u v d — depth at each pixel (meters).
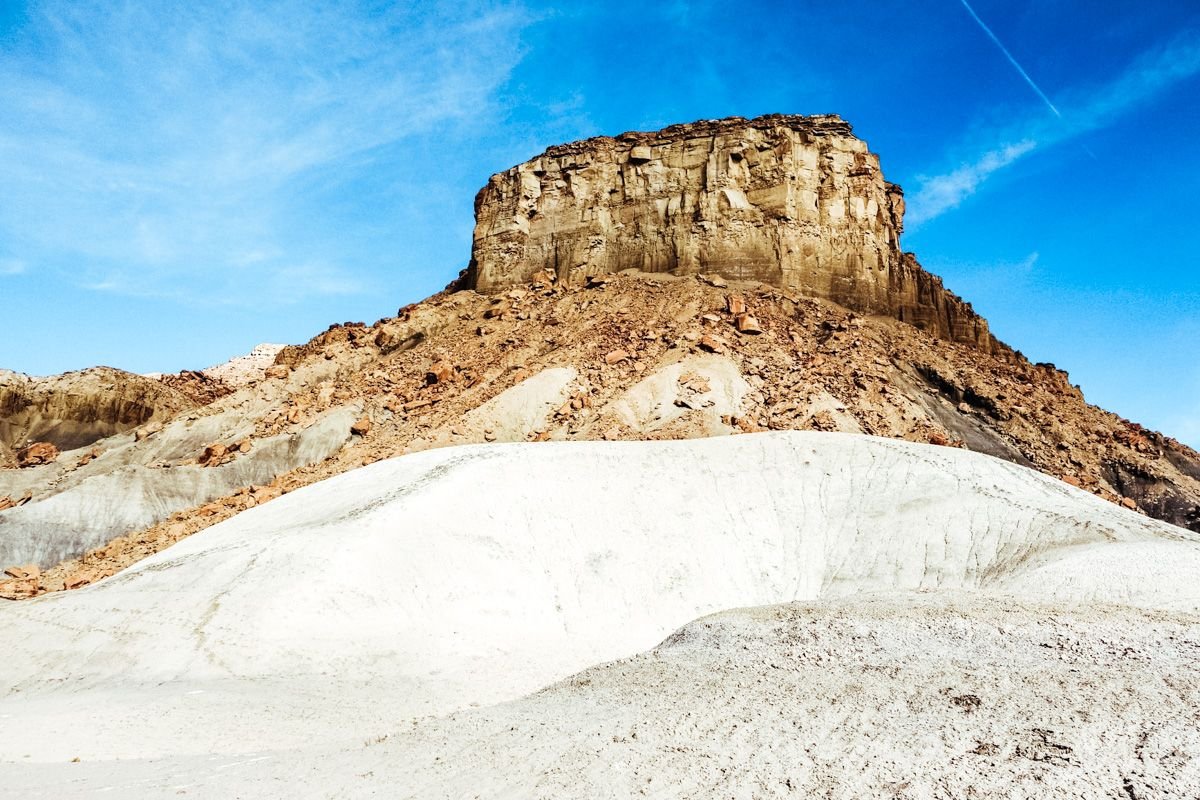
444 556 39.12
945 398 78.75
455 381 80.25
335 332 109.12
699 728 18.17
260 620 33.16
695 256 92.50
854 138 98.62
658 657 26.03
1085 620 21.42
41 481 79.25
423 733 20.78
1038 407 80.06
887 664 20.94
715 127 98.19
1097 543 35.78
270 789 16.81
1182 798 13.66
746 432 65.19
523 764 17.23
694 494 46.75
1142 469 73.50
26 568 61.12
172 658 31.58
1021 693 17.94
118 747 21.73
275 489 67.38
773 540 44.09
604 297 89.00
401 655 33.09
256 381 90.12
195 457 75.44
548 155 102.38
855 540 43.12
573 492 45.47
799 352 78.31
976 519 41.56
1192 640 19.48
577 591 40.09
